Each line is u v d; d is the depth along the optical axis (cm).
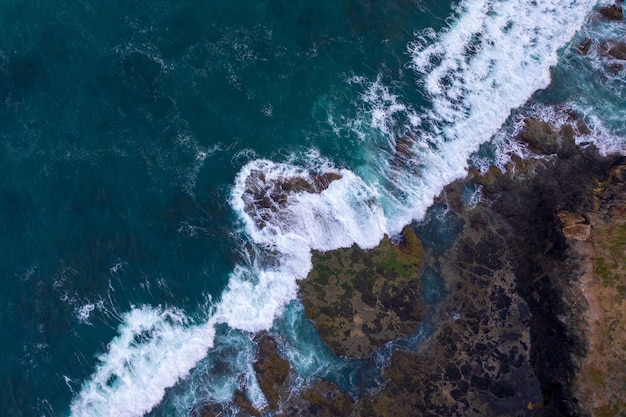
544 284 4706
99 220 5044
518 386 4622
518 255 4862
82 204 5075
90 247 4988
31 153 5172
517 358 4669
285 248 4991
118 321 4869
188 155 5206
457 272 4862
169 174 5162
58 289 4900
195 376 4781
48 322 4841
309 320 4838
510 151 5128
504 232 4925
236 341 4831
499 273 4838
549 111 5225
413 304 4812
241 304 4897
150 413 4728
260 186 5128
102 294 4909
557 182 4978
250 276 4953
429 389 4656
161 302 4906
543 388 4597
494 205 4997
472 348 4709
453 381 4659
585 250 4634
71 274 4931
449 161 5141
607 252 4612
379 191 5094
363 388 4684
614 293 4534
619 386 4353
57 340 4819
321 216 5041
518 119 5225
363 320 4803
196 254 5009
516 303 4769
